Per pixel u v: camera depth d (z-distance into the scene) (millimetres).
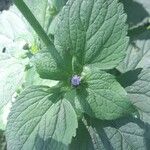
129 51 252
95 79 187
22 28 235
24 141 183
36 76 208
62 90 190
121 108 182
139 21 288
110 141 202
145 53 252
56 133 183
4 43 237
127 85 205
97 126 204
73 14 184
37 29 191
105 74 186
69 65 190
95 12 184
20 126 184
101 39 187
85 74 189
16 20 239
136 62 247
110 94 183
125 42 187
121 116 188
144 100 204
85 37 187
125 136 202
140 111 204
